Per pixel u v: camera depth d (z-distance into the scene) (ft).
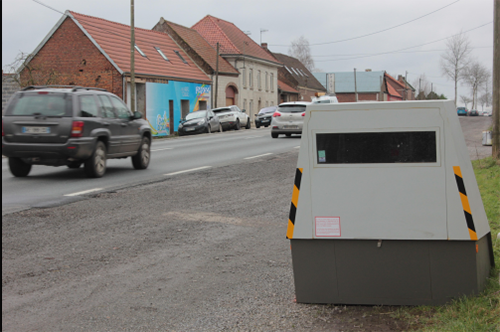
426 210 12.94
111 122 39.81
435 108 12.84
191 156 55.88
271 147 66.90
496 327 11.15
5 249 19.75
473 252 12.76
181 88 139.64
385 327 12.27
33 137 36.24
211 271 17.26
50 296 14.99
